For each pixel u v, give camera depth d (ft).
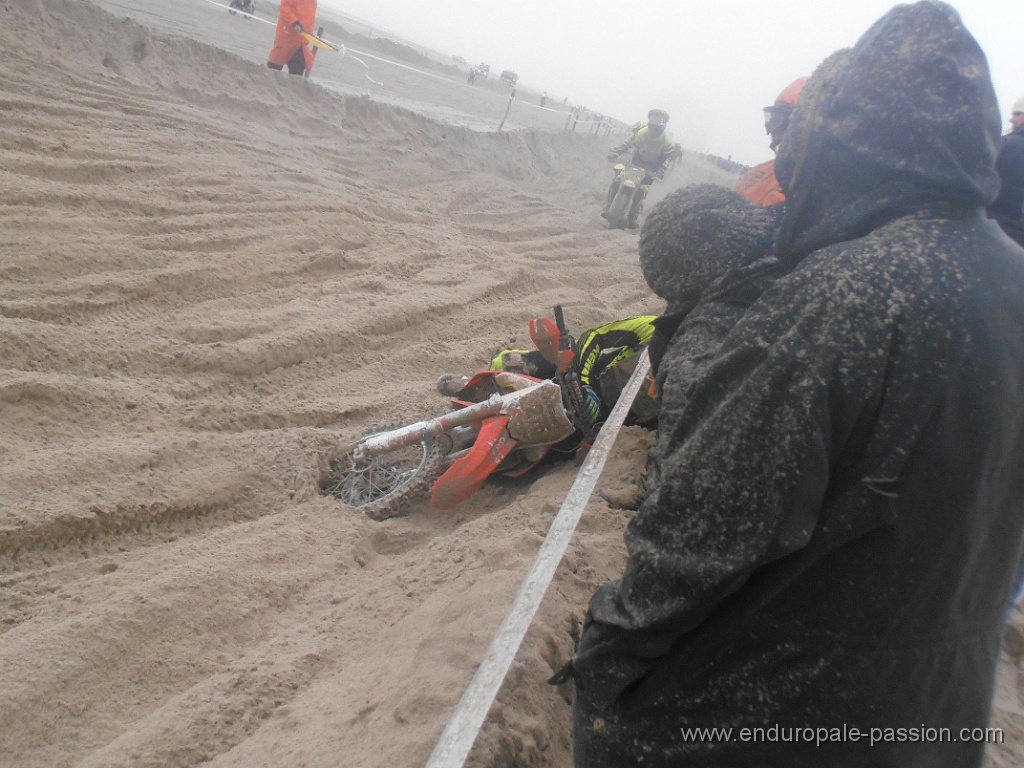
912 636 4.13
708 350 6.07
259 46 53.93
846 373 3.81
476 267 26.23
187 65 37.14
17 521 10.29
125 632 8.91
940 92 4.10
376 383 17.57
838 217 4.38
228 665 9.03
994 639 4.59
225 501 12.18
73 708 8.07
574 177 57.06
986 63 4.23
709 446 4.14
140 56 35.78
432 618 9.15
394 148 42.52
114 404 13.74
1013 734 9.41
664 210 7.06
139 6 52.90
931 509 3.90
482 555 10.69
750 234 6.66
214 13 65.10
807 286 4.06
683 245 6.79
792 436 3.86
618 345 14.24
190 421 14.05
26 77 28.89
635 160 42.04
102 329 16.06
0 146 22.33
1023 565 5.97
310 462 13.30
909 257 3.91
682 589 4.24
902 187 4.16
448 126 49.19
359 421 15.78
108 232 19.99
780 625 4.21
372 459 13.62
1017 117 14.01
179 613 9.39
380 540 12.07
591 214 45.55
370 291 21.89
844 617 4.08
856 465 3.93
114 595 9.46
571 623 8.95
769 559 3.96
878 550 3.99
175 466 12.38
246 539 11.13
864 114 4.28
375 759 7.00
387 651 8.82
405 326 20.52
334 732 7.55
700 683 4.47
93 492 11.24
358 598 10.26
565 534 7.14
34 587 9.76
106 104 29.58
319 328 18.37
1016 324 3.92
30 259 17.30
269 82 39.99
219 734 7.91
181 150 27.68
